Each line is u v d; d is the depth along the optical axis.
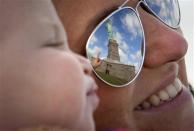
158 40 1.28
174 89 1.36
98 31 1.16
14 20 0.64
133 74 1.23
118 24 1.19
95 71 1.16
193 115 1.40
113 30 1.18
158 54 1.27
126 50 1.21
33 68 0.61
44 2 0.68
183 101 1.38
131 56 1.22
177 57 1.31
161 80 1.31
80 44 1.15
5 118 0.60
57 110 0.60
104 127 1.20
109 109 1.20
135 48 1.23
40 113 0.60
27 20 0.64
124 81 1.21
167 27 1.32
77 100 0.62
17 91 0.60
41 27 0.65
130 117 1.25
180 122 1.36
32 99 0.60
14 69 0.60
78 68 0.64
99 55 1.17
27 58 0.61
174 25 1.40
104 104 1.19
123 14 1.20
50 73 0.61
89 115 0.66
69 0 1.15
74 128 0.62
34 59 0.62
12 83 0.60
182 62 1.49
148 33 1.27
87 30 1.16
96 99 0.70
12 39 0.62
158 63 1.28
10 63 0.61
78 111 0.62
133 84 1.24
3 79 0.60
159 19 1.31
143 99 1.28
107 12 1.18
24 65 0.61
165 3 1.35
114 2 1.19
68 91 0.61
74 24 1.15
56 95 0.60
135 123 1.27
